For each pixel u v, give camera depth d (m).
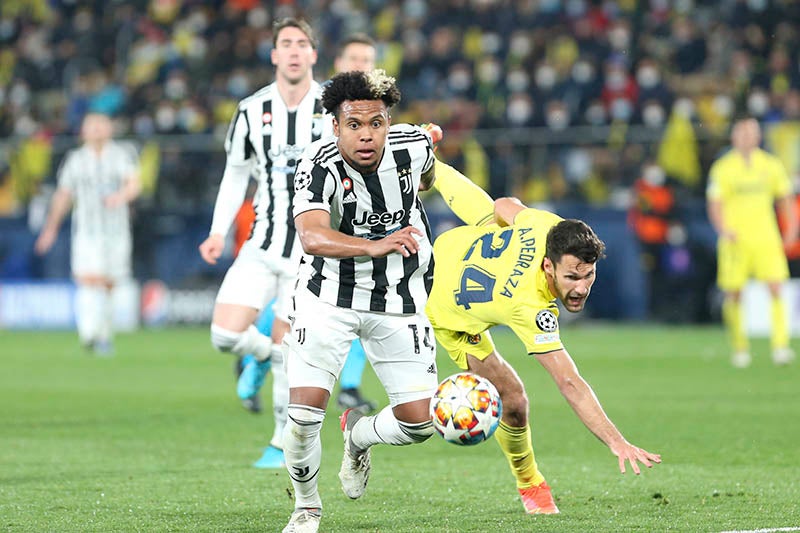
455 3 77.50
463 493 21.16
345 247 15.62
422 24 77.25
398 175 16.70
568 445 27.23
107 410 34.34
